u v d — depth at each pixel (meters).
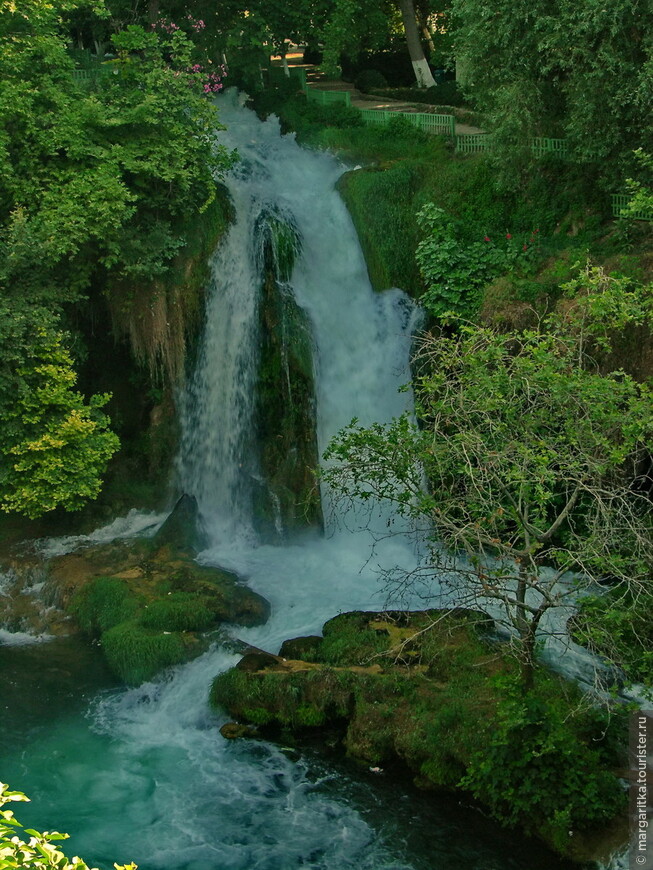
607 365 18.36
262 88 30.12
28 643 17.95
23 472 18.75
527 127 21.19
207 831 13.34
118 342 22.39
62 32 26.91
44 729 15.53
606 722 13.73
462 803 13.60
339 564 20.25
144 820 13.56
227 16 29.39
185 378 22.31
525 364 12.20
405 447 13.76
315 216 23.66
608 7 18.11
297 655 16.38
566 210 22.16
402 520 21.12
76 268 19.69
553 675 15.12
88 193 18.94
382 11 33.59
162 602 17.92
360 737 14.66
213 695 15.78
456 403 13.23
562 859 12.42
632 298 13.35
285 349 21.86
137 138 20.69
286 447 21.80
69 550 20.55
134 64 21.36
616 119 19.39
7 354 17.83
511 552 12.30
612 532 12.08
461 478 14.51
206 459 22.45
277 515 21.58
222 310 22.27
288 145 27.81
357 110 28.92
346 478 14.77
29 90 18.98
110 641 17.11
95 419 19.41
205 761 14.78
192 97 21.08
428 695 14.88
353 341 22.81
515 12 19.67
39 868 6.05
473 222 22.83
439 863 12.64
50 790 14.18
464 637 16.09
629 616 13.48
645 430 12.20
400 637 16.31
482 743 13.65
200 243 21.84
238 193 23.62
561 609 16.97
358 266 23.39
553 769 12.87
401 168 24.28
